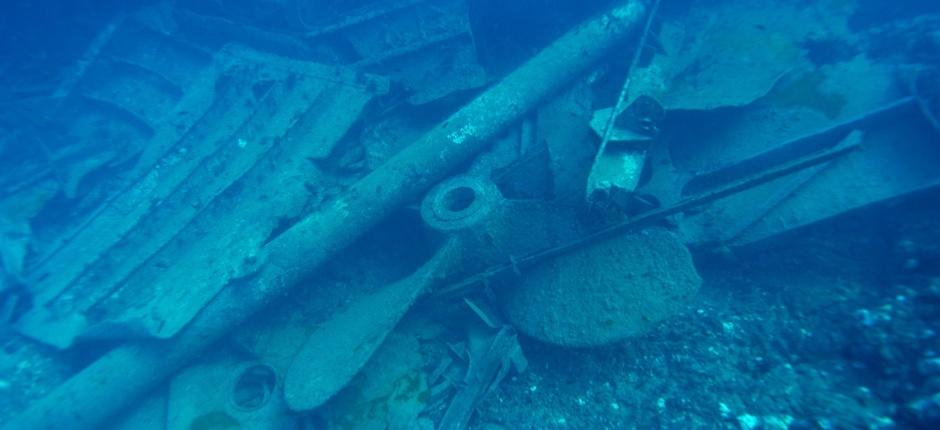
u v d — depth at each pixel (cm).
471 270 512
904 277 427
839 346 407
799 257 482
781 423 376
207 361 532
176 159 692
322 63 736
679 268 432
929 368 351
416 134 660
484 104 589
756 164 521
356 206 538
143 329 486
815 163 405
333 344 477
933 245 429
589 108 612
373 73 700
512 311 491
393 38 720
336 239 532
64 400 476
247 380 525
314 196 585
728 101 546
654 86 591
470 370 462
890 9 606
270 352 529
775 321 445
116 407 491
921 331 379
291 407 436
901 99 496
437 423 447
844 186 478
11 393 527
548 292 476
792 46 598
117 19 930
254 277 510
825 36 600
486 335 486
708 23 667
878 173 476
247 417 473
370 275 581
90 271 601
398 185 549
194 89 768
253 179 617
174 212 625
